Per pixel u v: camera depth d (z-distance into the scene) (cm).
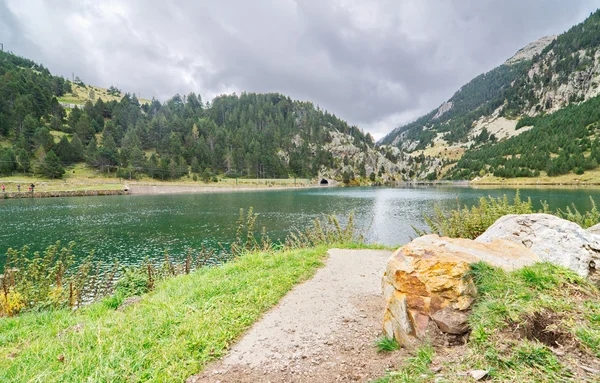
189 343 454
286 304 638
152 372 387
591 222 1138
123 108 19050
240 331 512
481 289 375
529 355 274
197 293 693
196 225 3706
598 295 355
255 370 396
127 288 909
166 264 1303
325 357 417
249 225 1533
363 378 349
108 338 491
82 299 1186
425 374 296
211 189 12088
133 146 13838
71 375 389
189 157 15212
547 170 12256
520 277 386
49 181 9475
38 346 500
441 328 358
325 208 5550
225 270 925
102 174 11688
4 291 867
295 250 1242
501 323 321
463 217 1266
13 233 3117
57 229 3359
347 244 1377
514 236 583
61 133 14275
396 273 417
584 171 11338
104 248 2584
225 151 16650
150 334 489
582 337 283
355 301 648
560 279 375
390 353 390
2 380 400
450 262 396
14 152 9781
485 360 287
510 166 14575
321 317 564
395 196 8219
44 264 1027
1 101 12975
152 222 3906
